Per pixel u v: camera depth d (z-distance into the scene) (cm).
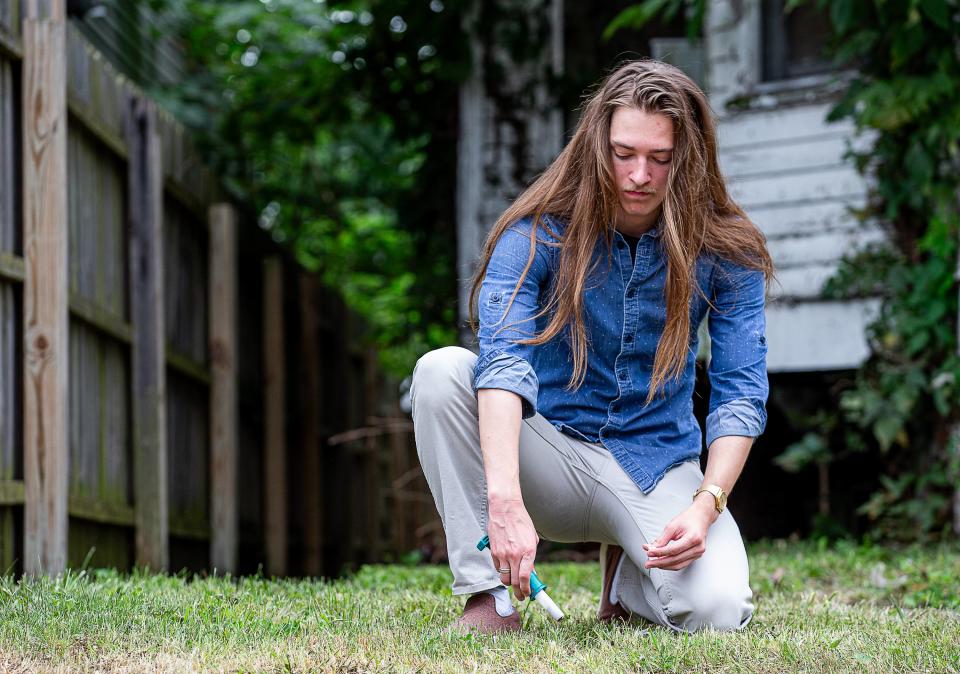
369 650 212
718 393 246
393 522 1020
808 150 616
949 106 535
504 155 699
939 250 553
